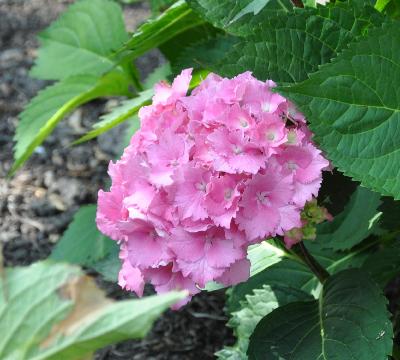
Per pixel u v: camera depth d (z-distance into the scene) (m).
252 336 0.50
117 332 0.25
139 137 0.48
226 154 0.43
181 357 0.77
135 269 0.47
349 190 0.51
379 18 0.50
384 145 0.45
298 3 0.54
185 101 0.46
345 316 0.49
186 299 0.45
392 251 0.58
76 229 0.76
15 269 0.27
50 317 0.26
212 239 0.44
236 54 0.49
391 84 0.45
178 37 0.75
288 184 0.43
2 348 0.26
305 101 0.44
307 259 0.55
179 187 0.44
